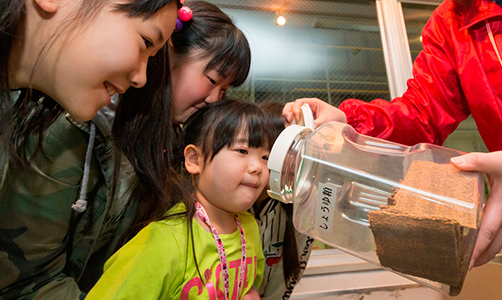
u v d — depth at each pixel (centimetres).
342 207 51
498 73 68
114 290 48
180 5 46
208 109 64
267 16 139
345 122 74
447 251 37
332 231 49
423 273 40
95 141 61
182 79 66
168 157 64
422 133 83
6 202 53
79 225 64
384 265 44
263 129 59
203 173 60
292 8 142
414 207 39
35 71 42
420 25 151
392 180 49
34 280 56
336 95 138
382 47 147
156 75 60
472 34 74
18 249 53
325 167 54
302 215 54
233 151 57
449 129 85
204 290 54
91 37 39
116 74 42
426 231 37
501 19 69
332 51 142
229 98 70
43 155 55
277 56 137
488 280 83
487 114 71
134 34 41
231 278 59
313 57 140
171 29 45
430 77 82
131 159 62
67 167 57
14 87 47
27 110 51
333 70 141
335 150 57
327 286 104
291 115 70
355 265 111
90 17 38
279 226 79
